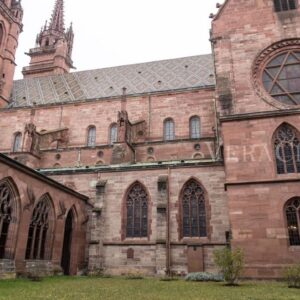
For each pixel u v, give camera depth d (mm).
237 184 27094
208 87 51031
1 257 24141
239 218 26203
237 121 29062
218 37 32781
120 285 21703
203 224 32625
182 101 51688
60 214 31266
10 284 20078
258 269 24531
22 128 57219
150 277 30500
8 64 65375
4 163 24312
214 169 33750
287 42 30906
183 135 49812
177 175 34594
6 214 24812
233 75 31078
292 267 22328
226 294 16516
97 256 33062
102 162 45719
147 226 33844
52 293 16328
